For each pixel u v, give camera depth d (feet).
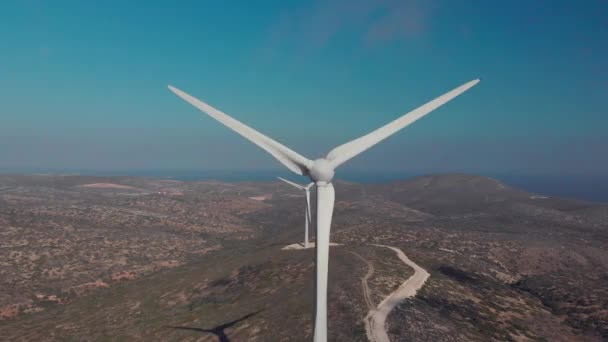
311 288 175.63
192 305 207.51
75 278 291.38
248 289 207.31
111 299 247.70
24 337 188.65
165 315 199.41
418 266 215.51
